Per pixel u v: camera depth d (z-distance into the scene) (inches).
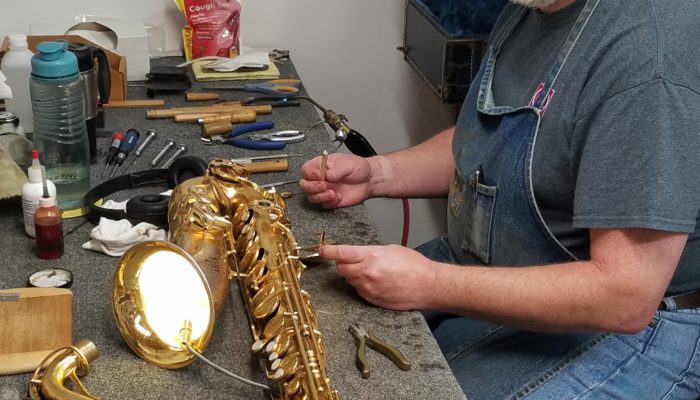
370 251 44.9
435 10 78.5
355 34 88.7
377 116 93.4
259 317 41.0
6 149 53.6
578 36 46.4
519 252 51.1
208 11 79.0
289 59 84.7
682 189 42.0
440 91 77.0
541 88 48.3
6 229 50.1
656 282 43.3
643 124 42.2
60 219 46.9
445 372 40.0
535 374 48.3
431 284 45.0
